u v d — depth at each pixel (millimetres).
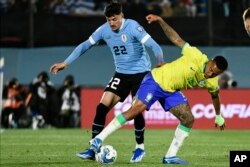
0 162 36094
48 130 63281
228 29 75125
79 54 37156
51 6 77938
